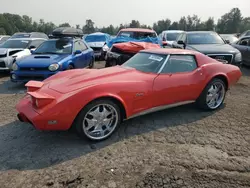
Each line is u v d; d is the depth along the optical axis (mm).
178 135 3287
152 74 3518
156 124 3662
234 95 5367
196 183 2248
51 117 2654
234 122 3758
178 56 3830
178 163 2586
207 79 3986
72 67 6438
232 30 83438
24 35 14164
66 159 2666
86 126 2957
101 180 2295
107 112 3086
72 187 2191
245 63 9258
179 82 3648
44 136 3238
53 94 2871
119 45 7410
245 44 9375
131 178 2326
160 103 3537
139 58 4125
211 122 3754
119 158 2691
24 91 5703
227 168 2492
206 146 2971
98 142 3070
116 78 3270
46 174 2387
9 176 2350
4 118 3908
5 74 8031
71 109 2732
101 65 10297
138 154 2779
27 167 2504
